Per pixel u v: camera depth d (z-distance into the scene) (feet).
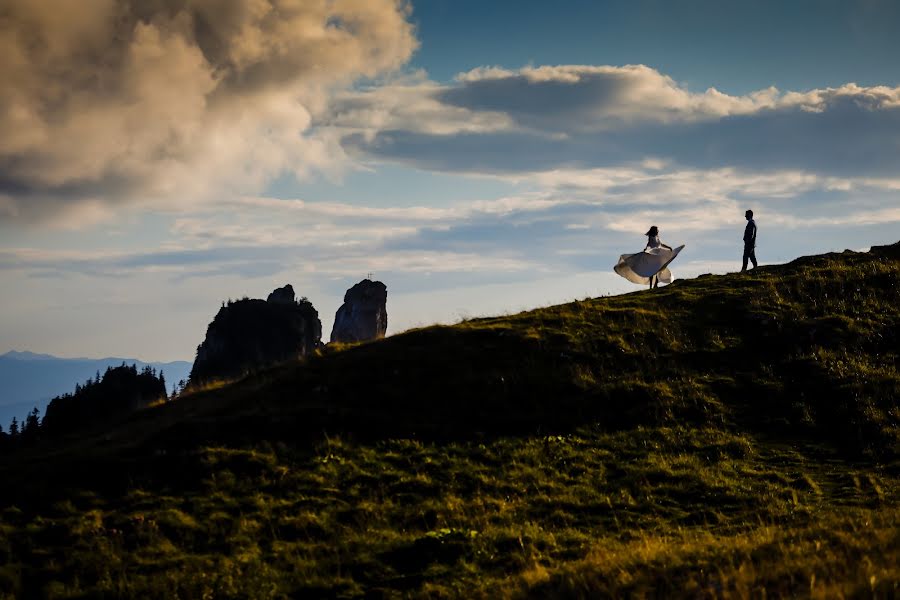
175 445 78.74
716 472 71.41
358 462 75.41
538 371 93.71
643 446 78.38
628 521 62.18
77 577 56.49
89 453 81.20
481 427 83.46
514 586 46.98
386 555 57.62
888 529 42.37
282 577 55.47
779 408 85.30
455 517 64.03
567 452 77.36
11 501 68.54
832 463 73.26
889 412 81.41
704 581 37.88
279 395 92.27
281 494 69.26
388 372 95.35
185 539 61.67
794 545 42.47
